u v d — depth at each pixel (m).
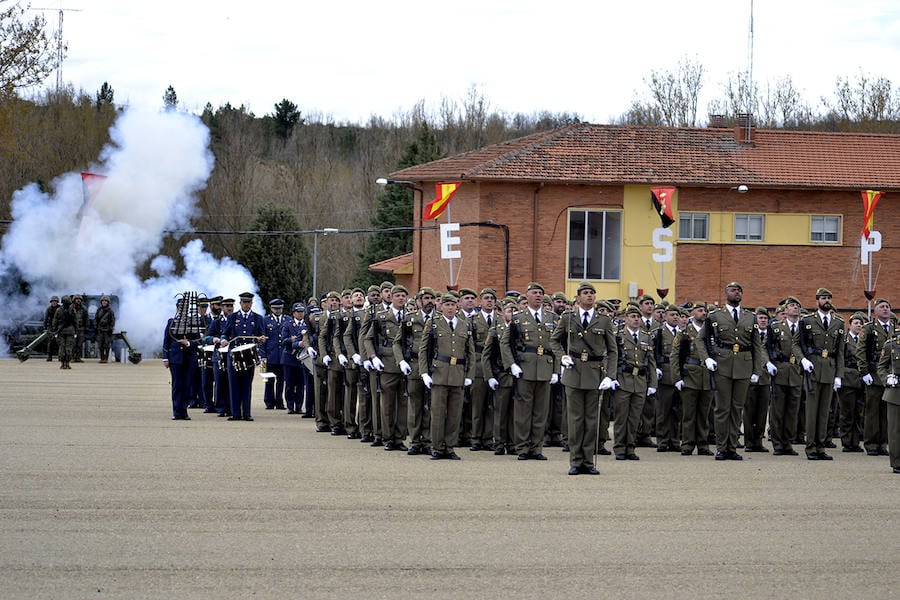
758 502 13.15
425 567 9.74
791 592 9.16
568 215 36.41
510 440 17.81
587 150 37.50
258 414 23.94
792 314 18.66
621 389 17.34
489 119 86.50
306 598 8.75
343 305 19.92
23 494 12.70
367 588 9.05
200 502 12.43
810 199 37.81
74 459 15.43
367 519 11.68
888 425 16.48
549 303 20.19
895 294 38.34
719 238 37.34
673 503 12.98
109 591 8.86
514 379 16.98
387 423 17.59
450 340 16.67
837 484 14.75
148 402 24.81
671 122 74.31
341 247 69.06
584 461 15.29
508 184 36.09
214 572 9.47
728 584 9.37
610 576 9.55
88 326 40.91
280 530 11.09
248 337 22.41
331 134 90.19
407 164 59.31
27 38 42.50
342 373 19.72
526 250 36.25
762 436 19.14
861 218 38.03
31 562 9.70
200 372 25.28
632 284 36.53
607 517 12.04
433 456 16.67
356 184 75.69
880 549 10.70
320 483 13.88
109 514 11.70
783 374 18.55
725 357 17.52
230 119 73.25
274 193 70.31
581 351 15.27
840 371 18.14
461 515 11.98
